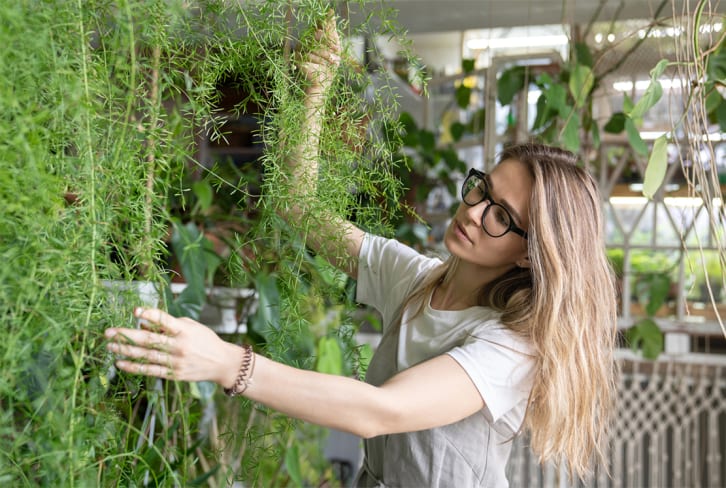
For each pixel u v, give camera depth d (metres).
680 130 2.98
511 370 1.29
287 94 1.23
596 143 2.49
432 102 4.21
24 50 0.82
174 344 0.94
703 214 3.36
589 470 1.53
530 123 3.18
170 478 1.11
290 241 1.33
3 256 0.80
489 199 1.38
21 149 0.79
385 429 1.14
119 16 0.90
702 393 3.19
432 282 1.54
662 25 2.06
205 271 2.03
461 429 1.43
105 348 0.97
